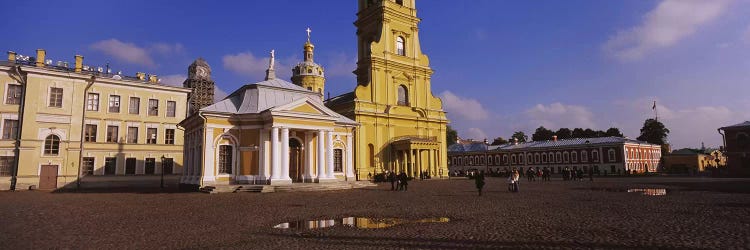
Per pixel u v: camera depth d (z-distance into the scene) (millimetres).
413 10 58219
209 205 19391
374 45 53531
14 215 16078
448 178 55281
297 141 35875
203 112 31172
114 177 41219
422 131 56781
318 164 32969
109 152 41312
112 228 12469
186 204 19969
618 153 73875
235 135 32312
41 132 37969
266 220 13938
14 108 37562
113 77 44406
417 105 56781
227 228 12281
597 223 12305
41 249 9555
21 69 37531
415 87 57000
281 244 9812
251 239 10492
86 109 40562
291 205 19031
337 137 37469
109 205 19906
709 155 98562
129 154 42312
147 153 43281
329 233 11250
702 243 9289
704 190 27125
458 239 10094
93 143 40500
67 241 10469
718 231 10750
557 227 11648
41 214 16359
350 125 38250
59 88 39312
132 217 15055
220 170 31656
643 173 68562
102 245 9922
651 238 9906
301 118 32156
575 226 11789
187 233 11453
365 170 50000
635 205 17516
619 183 38844
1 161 36594
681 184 35781
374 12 56344
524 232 10898
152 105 44312
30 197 26250
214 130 31500
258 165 31969
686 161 92438
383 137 52500
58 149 38688
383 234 10953
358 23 59062
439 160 58031
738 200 19516
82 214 16172
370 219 13977
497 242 9664
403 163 53094
